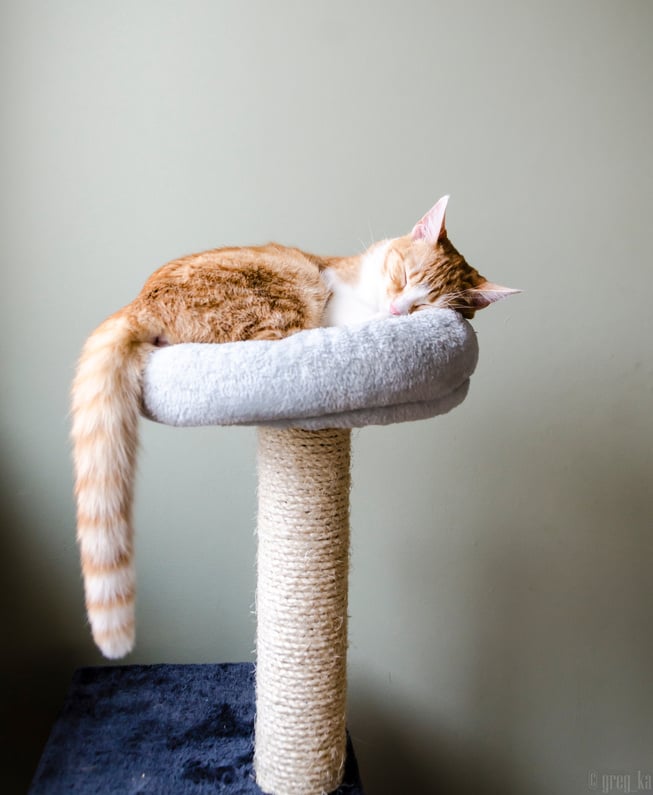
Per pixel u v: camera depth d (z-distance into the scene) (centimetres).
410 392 89
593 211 151
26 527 145
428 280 110
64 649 149
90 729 121
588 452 157
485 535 157
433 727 160
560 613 160
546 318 153
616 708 163
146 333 92
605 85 150
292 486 100
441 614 158
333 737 106
